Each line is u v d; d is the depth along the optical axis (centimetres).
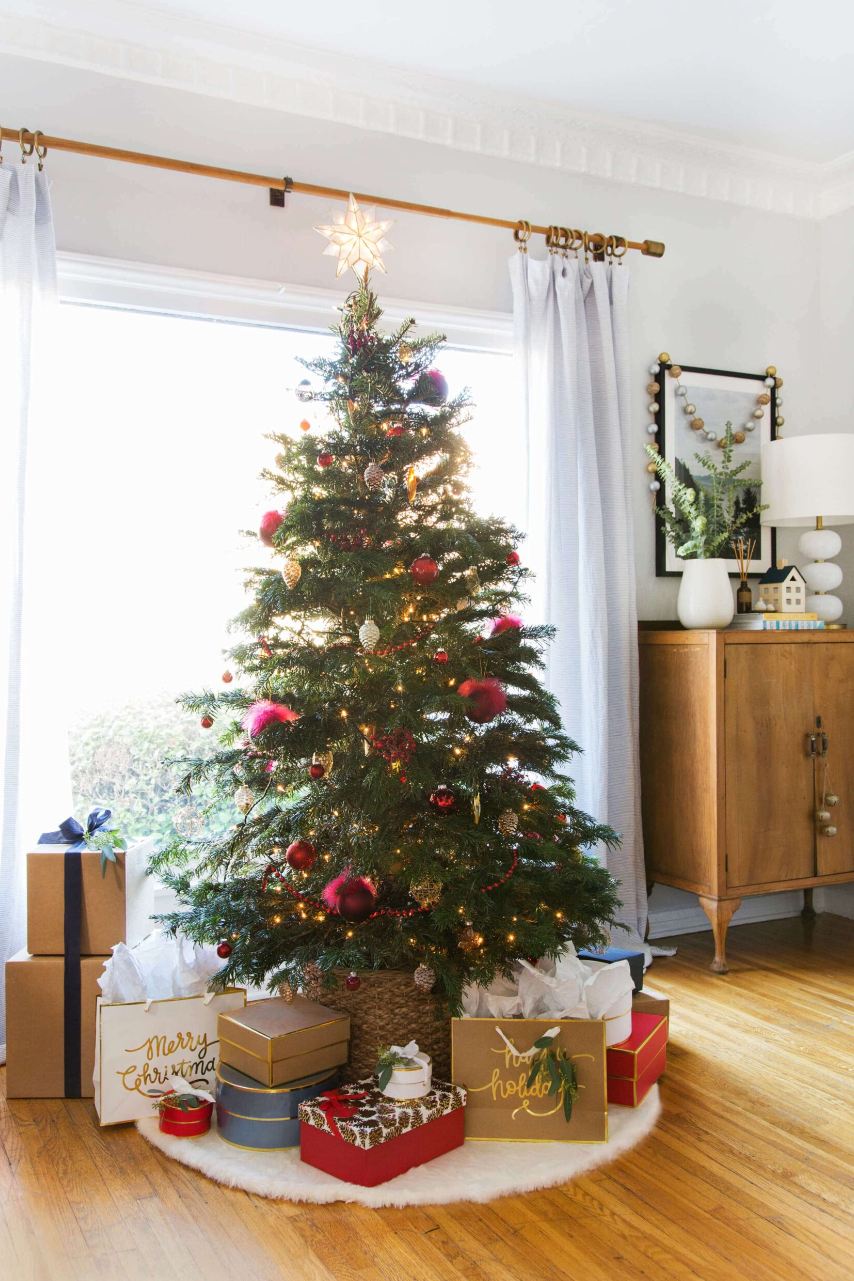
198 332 304
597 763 323
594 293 338
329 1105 186
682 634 322
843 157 373
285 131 305
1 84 272
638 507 361
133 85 286
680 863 323
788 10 281
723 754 308
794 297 396
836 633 330
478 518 230
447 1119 190
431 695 198
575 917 224
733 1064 236
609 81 318
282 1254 160
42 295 266
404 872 199
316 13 278
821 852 326
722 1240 164
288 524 207
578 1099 194
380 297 318
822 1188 180
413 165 324
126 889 224
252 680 263
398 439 214
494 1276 154
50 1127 207
